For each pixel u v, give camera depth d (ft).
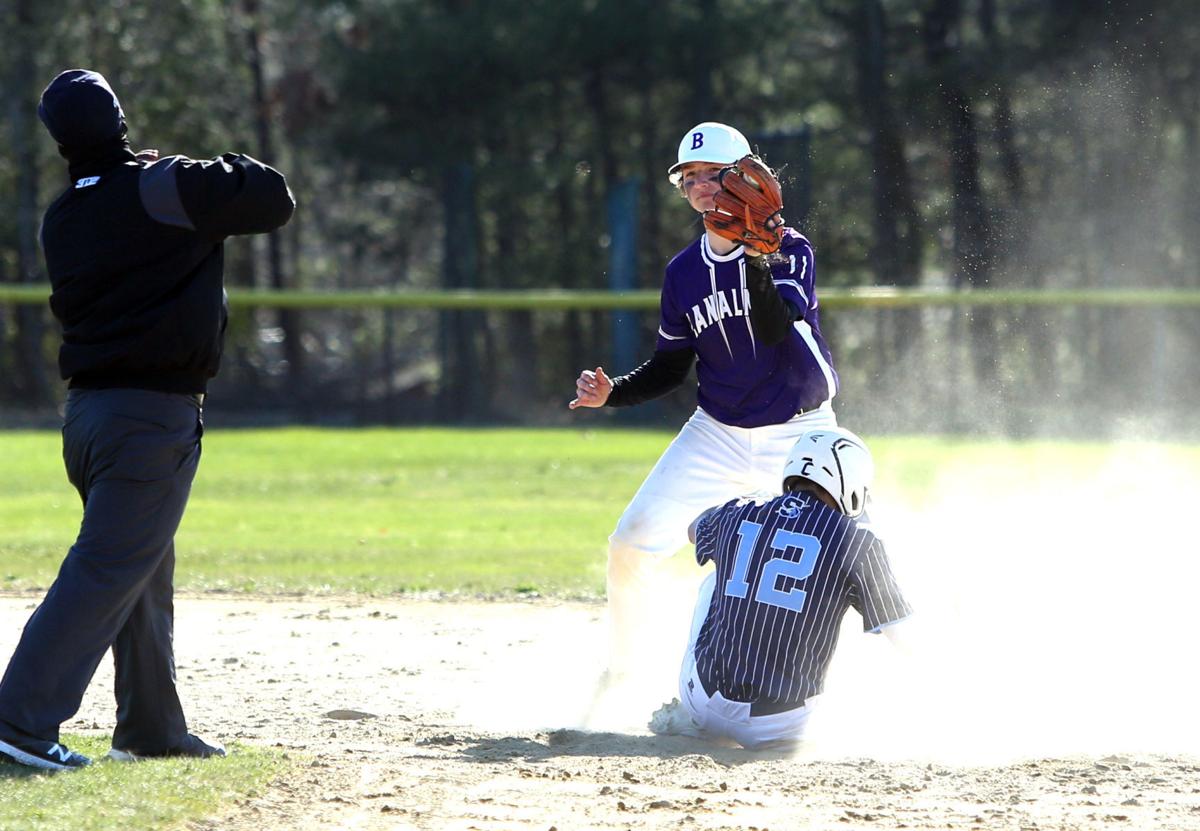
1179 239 432.66
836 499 64.64
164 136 476.54
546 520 168.86
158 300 55.93
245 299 326.65
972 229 421.18
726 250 72.28
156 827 47.62
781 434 74.13
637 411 379.55
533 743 65.57
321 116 539.70
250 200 55.88
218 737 67.77
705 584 67.67
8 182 477.36
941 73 430.20
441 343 470.80
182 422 57.00
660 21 471.21
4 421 387.75
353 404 458.91
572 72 488.44
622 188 372.58
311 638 97.50
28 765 54.85
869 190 459.32
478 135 488.02
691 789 55.42
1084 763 60.29
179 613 107.45
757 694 63.98
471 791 54.54
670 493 75.36
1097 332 448.65
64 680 55.36
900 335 429.79
